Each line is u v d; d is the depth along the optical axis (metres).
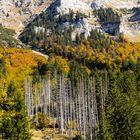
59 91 144.38
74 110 125.69
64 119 136.00
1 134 39.97
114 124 56.06
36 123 125.94
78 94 126.56
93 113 106.31
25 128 41.38
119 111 55.78
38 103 157.50
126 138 54.75
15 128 40.28
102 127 59.38
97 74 159.25
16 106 41.41
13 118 40.81
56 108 137.50
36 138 105.50
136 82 124.44
